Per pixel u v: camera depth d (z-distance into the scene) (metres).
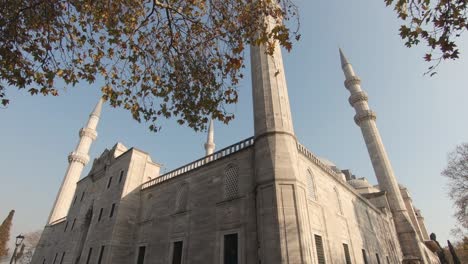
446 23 6.47
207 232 18.22
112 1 8.62
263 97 18.48
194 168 22.56
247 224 16.03
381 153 45.50
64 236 35.66
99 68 9.26
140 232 24.59
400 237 38.00
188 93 10.23
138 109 10.05
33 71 8.38
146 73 9.95
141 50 9.57
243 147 19.44
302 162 18.72
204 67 10.09
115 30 8.72
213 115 10.10
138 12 9.27
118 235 24.16
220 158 20.62
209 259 17.03
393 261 31.86
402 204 40.47
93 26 8.94
